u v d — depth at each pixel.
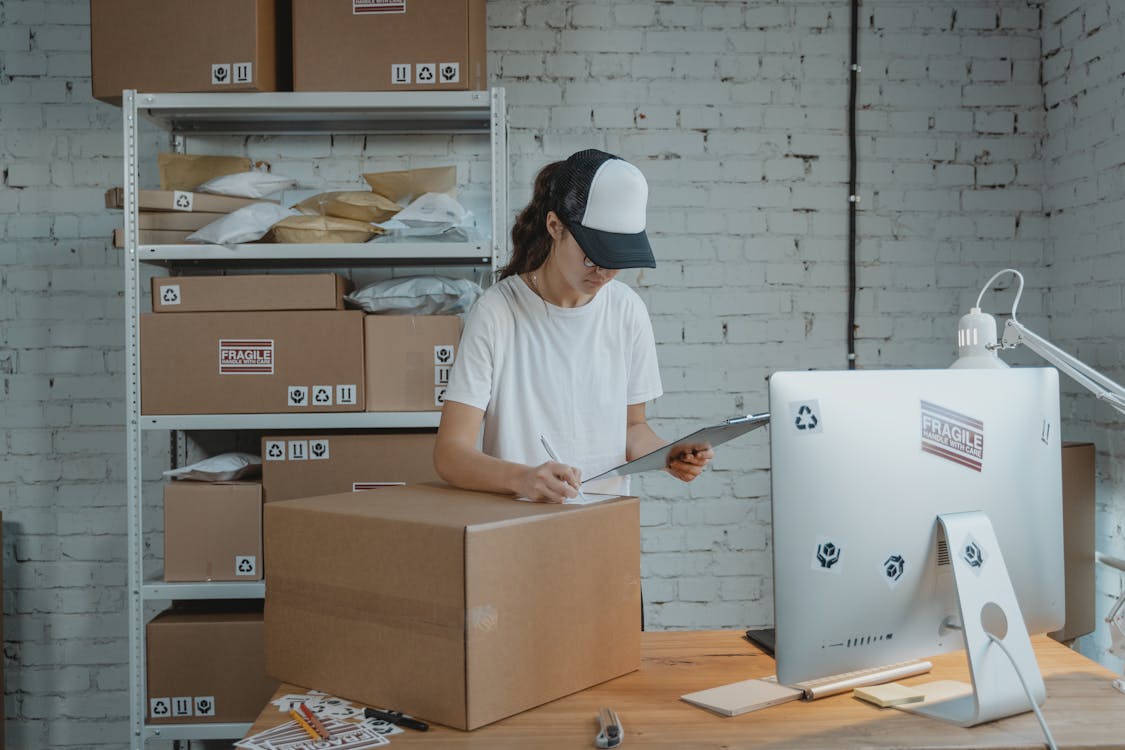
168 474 2.51
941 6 3.00
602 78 2.95
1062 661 1.40
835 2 2.98
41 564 2.89
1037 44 3.02
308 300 2.43
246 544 2.44
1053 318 2.99
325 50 2.44
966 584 1.18
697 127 2.97
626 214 1.48
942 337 3.02
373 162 2.91
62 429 2.89
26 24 2.87
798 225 2.99
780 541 1.13
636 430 1.88
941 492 1.22
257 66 2.40
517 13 2.93
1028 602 1.29
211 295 2.43
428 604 1.16
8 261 2.88
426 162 2.91
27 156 2.88
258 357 2.43
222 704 2.43
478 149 2.91
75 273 2.89
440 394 2.45
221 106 2.43
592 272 1.56
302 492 2.46
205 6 2.40
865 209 3.01
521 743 1.11
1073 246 2.87
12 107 2.87
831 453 1.15
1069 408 2.88
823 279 3.00
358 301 2.52
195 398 2.43
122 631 2.91
